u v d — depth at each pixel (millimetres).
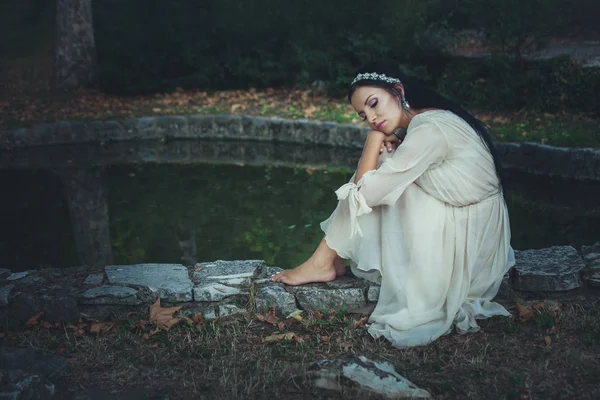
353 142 9289
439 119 3102
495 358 2949
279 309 3490
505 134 7965
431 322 3168
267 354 3078
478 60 10336
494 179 3207
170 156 9328
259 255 5391
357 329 3277
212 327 3352
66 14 12547
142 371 2971
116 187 7801
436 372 2861
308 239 5773
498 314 3240
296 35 11711
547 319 3213
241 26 12117
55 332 3414
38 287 3629
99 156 9422
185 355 3105
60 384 2871
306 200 7012
